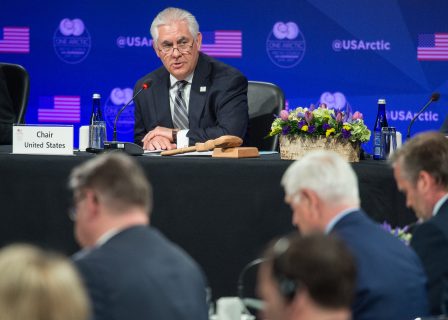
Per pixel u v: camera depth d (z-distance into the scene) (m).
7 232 8.38
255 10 15.48
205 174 8.15
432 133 6.33
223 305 6.55
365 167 8.09
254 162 8.12
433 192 6.22
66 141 8.78
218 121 10.64
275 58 15.55
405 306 5.29
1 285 2.98
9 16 15.68
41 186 8.32
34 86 15.72
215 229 8.16
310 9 15.50
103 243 5.16
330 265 3.58
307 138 8.48
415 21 15.45
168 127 10.93
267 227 8.12
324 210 5.58
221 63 11.01
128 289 4.94
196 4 15.52
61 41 15.69
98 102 10.20
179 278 5.11
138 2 15.59
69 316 3.00
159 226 8.21
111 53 15.66
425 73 15.51
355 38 15.52
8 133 11.32
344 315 3.62
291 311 3.59
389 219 8.08
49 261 3.06
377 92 15.57
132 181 5.28
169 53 10.74
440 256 5.86
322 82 15.58
